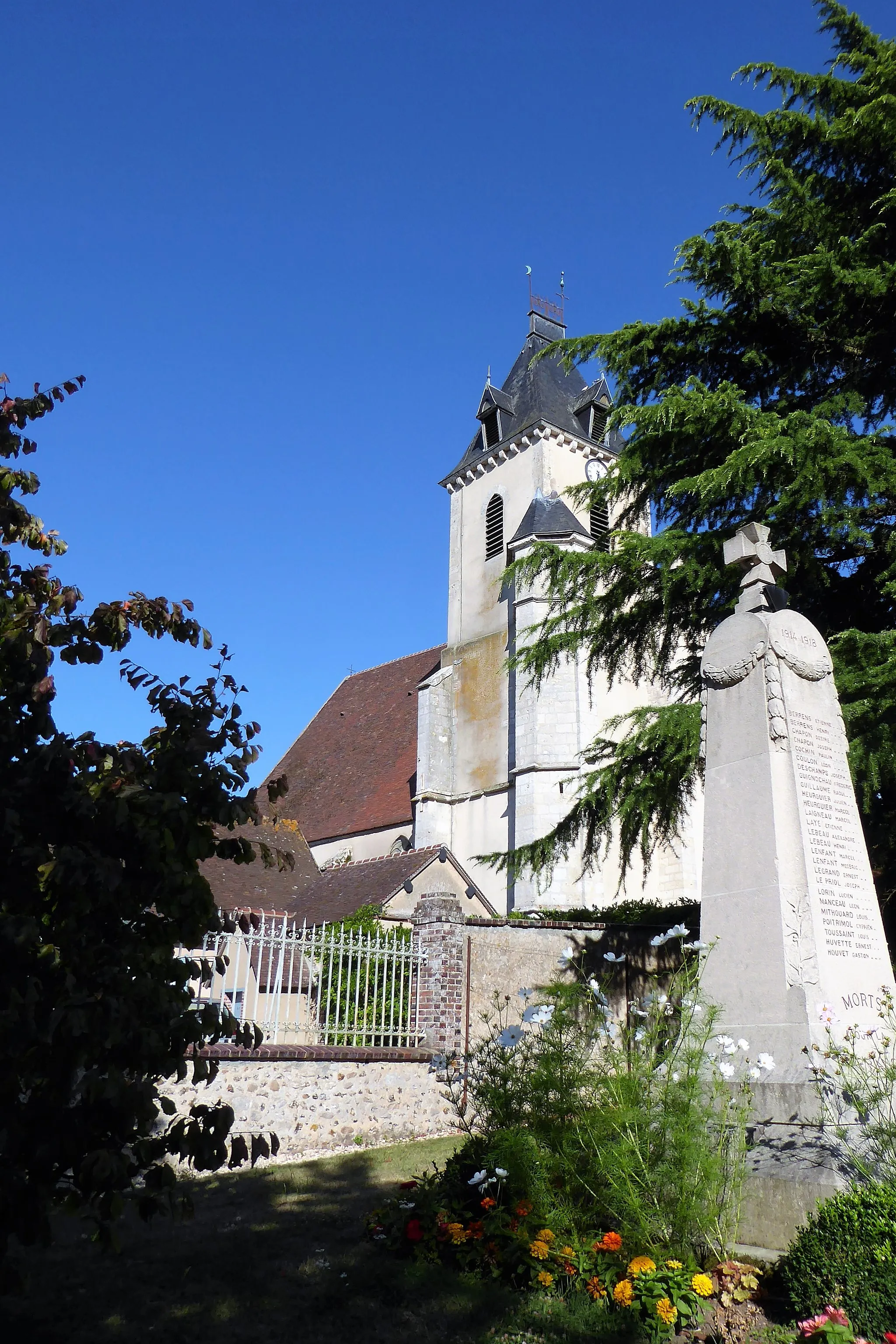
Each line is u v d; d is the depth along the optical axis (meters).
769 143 13.24
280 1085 10.65
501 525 32.56
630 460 12.70
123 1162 3.59
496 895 28.22
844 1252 4.58
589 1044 6.38
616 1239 5.36
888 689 9.28
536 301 36.03
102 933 3.99
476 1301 5.39
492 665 31.09
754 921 6.74
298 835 25.41
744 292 12.70
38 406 5.31
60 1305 5.64
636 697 28.89
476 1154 6.59
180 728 4.48
